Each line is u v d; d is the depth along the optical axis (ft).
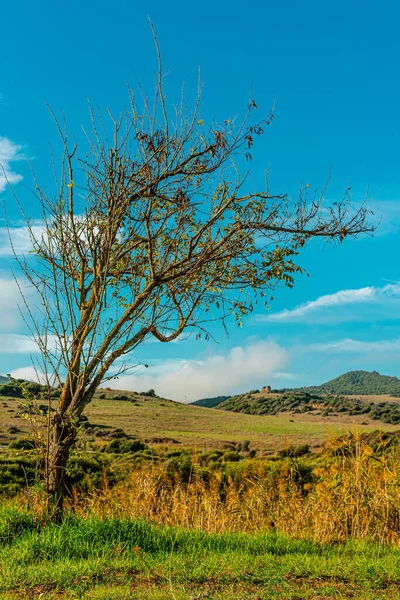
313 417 396.37
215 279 28.76
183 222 28.27
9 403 270.05
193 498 30.66
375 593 17.30
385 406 449.06
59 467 24.94
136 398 420.77
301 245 27.94
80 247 27.17
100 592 15.65
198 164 27.02
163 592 15.85
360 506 27.22
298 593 16.85
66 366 25.55
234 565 19.76
